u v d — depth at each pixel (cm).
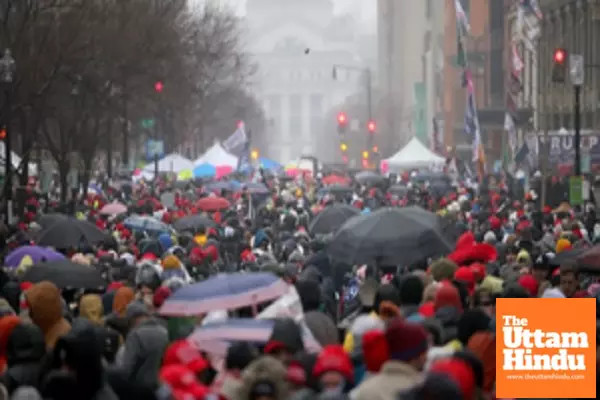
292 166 19925
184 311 2748
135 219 6200
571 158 10150
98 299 3162
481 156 10369
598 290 3653
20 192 8812
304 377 2023
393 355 1978
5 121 8319
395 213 3634
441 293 2761
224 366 2262
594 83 13738
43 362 2255
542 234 6756
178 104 16238
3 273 3869
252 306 2927
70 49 10081
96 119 11656
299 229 6738
